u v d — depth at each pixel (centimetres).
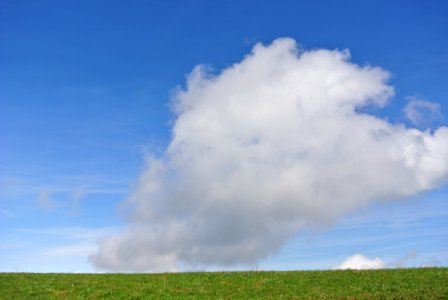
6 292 3875
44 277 4572
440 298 3416
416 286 3794
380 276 4319
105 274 4853
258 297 3650
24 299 3659
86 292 3894
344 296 3569
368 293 3644
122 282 4284
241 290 3903
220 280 4341
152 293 3841
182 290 3928
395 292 3638
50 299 3666
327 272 4722
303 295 3662
